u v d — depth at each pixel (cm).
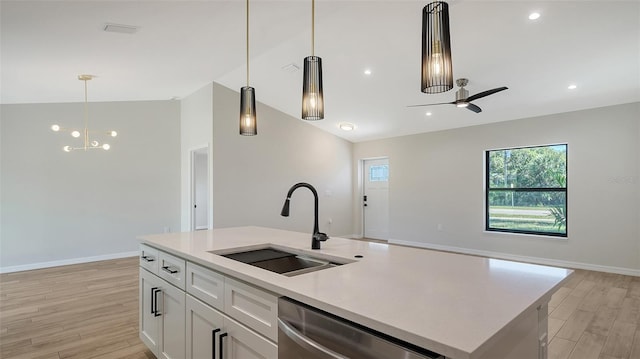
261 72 493
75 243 546
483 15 310
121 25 290
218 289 157
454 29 331
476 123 604
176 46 361
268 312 127
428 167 675
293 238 233
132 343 264
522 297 107
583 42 338
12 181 502
